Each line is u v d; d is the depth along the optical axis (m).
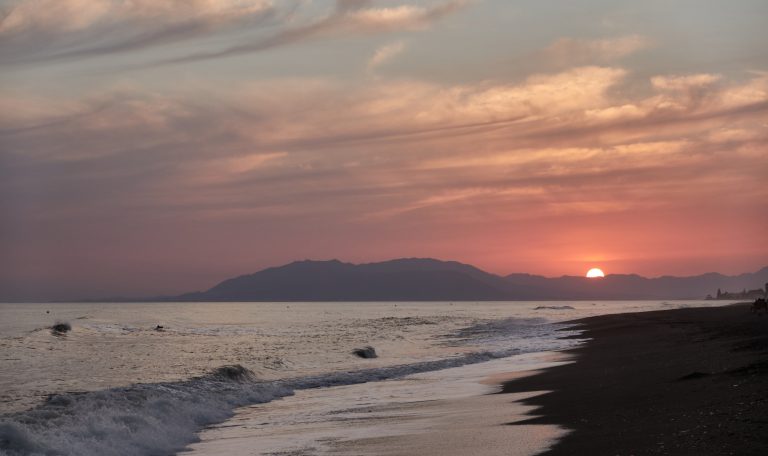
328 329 78.69
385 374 29.05
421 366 31.64
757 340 29.16
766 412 12.41
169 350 47.56
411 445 13.30
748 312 67.56
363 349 40.59
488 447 12.51
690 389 16.58
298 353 42.84
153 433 15.84
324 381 27.19
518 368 28.80
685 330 43.50
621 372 23.08
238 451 14.04
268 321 112.44
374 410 18.81
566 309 191.50
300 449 13.70
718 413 12.93
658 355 28.08
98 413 17.39
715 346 28.56
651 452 10.47
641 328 51.44
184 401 20.11
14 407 21.94
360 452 12.97
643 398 16.23
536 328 66.12
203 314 167.25
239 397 22.19
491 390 21.81
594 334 50.75
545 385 21.84
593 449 11.29
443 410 17.92
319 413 18.89
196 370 34.19
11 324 100.56
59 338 62.03
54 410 18.20
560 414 15.46
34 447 13.35
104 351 47.12
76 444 14.12
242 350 46.66
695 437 11.14
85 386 27.95
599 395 17.84
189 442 15.68
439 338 56.56
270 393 23.59
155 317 139.62
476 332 64.12
